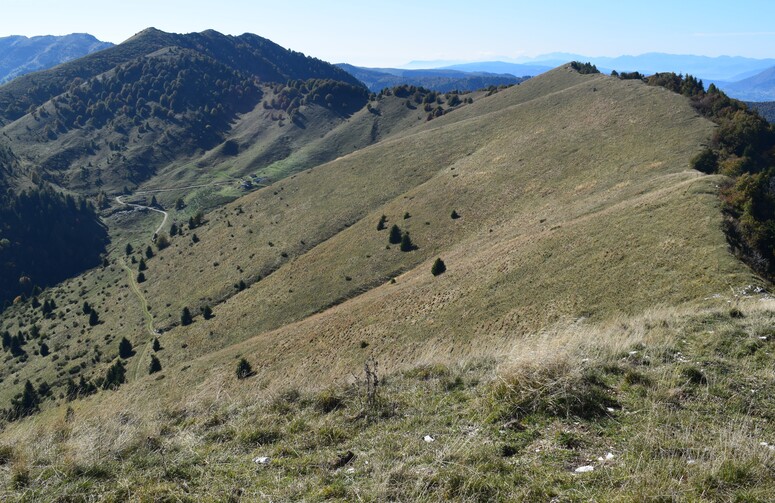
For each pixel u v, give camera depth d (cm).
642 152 6388
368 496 421
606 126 8006
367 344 3850
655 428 500
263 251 9312
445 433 556
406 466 468
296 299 6812
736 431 477
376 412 646
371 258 7144
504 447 494
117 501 475
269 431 616
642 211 4038
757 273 2527
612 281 3130
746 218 3162
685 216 3519
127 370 6562
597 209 5003
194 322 7612
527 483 421
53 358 8494
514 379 620
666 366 685
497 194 7494
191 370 4700
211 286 8812
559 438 505
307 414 686
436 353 1099
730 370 666
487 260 4788
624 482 404
